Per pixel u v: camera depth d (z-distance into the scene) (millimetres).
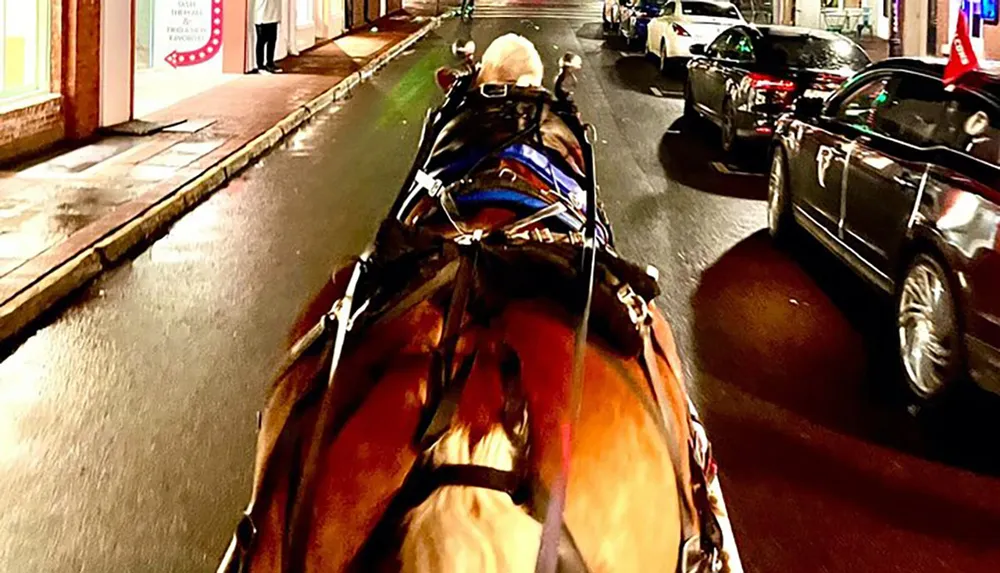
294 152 14188
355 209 10898
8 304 7168
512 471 2000
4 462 5281
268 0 21406
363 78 22516
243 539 2316
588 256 2572
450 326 2277
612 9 33656
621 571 2078
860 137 7820
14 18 12477
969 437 5777
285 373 2547
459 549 1871
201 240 9617
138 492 5023
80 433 5621
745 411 6043
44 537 4621
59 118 13211
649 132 15977
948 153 6391
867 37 27922
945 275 5801
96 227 9250
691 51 16719
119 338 7043
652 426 2299
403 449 2086
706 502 2691
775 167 9789
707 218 10711
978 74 6637
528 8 44625
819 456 5531
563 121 3662
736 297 8109
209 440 5570
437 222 3131
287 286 8242
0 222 9344
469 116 3582
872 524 4871
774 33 14539
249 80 20328
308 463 2131
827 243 8289
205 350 6832
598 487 2094
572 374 2205
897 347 6488
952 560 4586
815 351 7000
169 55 20906
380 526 1983
